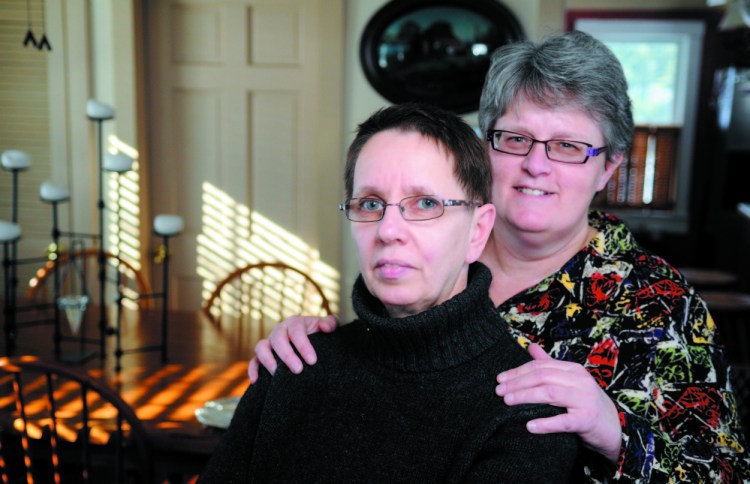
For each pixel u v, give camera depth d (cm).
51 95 361
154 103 375
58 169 365
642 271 108
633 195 638
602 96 105
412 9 339
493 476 81
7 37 358
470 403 88
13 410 194
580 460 98
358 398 94
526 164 107
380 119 91
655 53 623
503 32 333
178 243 384
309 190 372
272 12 362
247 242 380
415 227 88
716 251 616
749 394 218
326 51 353
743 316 379
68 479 209
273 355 104
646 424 92
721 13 603
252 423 101
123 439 183
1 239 236
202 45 369
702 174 623
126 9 352
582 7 619
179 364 232
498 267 118
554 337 106
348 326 104
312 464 93
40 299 305
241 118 371
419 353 90
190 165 379
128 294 370
